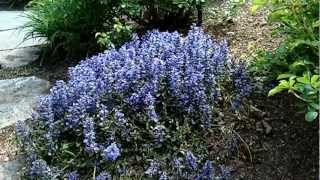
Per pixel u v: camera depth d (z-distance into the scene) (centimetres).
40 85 134
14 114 120
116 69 103
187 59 101
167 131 92
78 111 94
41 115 97
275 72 97
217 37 137
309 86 73
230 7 146
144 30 149
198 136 93
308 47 89
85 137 90
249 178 87
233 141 92
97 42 135
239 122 96
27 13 187
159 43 109
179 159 88
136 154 92
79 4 140
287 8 88
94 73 104
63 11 144
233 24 142
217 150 91
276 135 94
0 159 101
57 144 95
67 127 95
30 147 94
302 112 89
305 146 90
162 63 98
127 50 110
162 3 145
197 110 94
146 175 88
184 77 98
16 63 151
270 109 99
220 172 87
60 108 98
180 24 151
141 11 143
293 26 90
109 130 91
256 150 91
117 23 136
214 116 97
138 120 95
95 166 90
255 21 141
